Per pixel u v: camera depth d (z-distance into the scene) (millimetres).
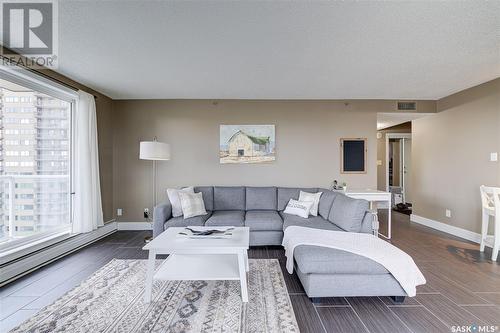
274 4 1860
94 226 3758
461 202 4039
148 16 2010
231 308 1995
